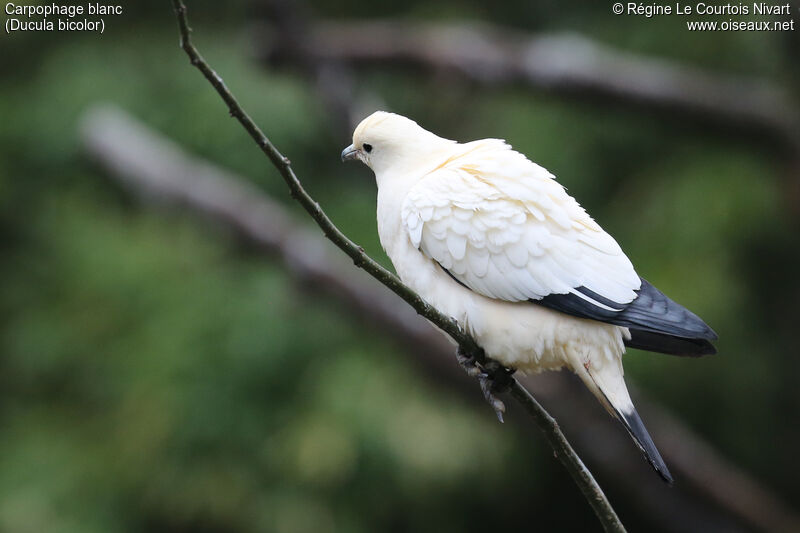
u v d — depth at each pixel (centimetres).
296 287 1159
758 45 1281
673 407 1298
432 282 573
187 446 1246
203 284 1294
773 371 1319
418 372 1179
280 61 1205
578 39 1277
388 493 1231
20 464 1298
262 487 1238
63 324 1338
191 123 1391
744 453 1348
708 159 1326
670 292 1227
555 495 1400
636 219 1329
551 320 544
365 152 616
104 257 1346
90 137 1338
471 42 1179
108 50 1487
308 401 1232
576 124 1384
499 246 550
